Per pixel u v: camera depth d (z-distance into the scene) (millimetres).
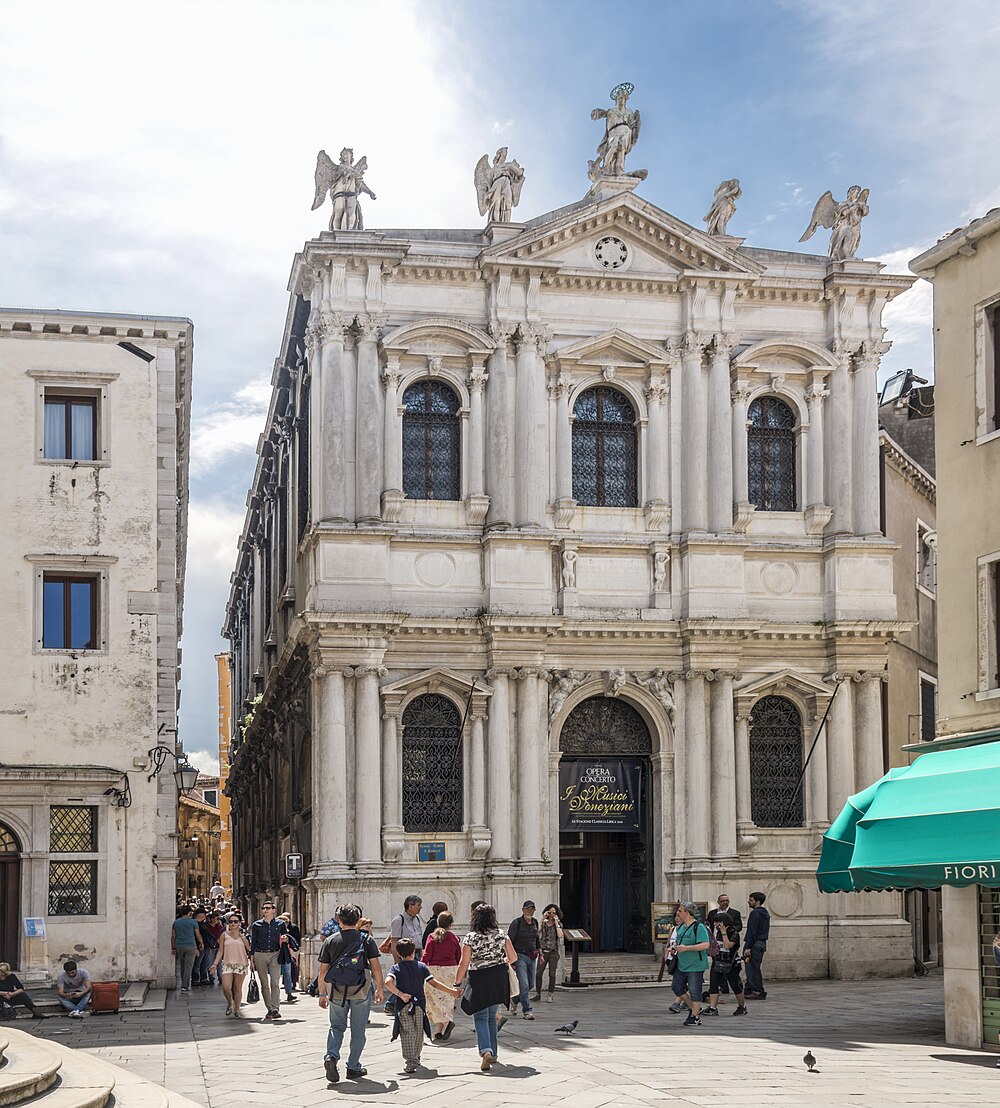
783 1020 31141
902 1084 21219
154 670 39062
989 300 29000
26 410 39312
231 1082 22047
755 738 45500
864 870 26484
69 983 32844
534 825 42750
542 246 45094
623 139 46281
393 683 42469
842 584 45500
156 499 39812
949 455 29578
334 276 43594
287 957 36344
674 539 45094
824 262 48000
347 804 41719
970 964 26328
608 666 44312
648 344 45562
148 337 40344
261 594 64625
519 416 44438
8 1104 16562
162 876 38562
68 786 37719
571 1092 20141
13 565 38594
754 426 46688
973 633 28562
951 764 26688
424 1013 23406
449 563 43719
